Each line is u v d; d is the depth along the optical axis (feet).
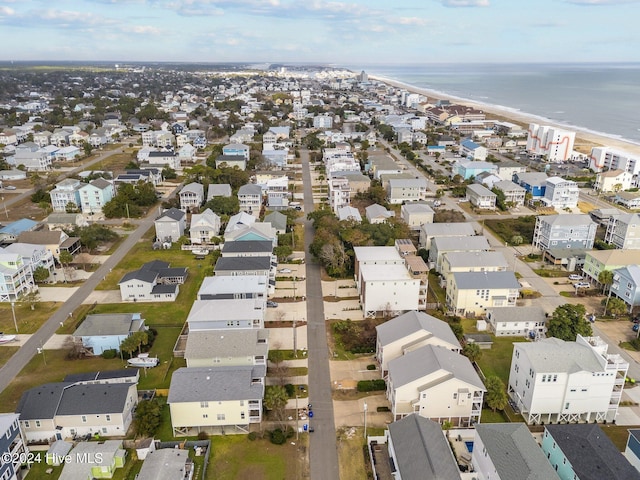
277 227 407.85
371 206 442.91
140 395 221.66
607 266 319.27
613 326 283.18
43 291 325.21
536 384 201.87
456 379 199.00
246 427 203.92
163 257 380.58
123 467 183.32
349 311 298.15
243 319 256.32
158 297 313.32
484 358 253.24
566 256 359.87
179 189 563.07
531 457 164.55
